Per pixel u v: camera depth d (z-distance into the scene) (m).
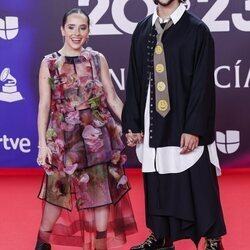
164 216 3.41
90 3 5.46
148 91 3.35
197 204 3.31
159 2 3.24
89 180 3.48
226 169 5.65
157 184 3.38
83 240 3.52
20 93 5.61
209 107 3.30
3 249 3.88
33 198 5.00
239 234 4.09
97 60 3.49
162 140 3.30
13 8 5.51
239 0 5.43
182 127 3.29
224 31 5.46
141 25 3.41
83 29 3.42
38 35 5.53
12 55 5.56
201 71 3.24
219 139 5.61
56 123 3.46
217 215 3.36
